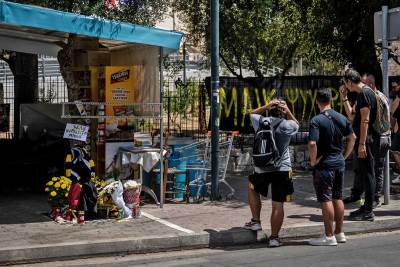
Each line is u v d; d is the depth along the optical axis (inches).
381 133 347.3
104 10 399.9
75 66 389.7
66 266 261.0
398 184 431.5
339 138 290.7
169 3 606.2
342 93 378.0
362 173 334.3
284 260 263.4
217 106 383.6
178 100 520.4
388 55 386.9
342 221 299.3
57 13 308.7
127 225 317.1
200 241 296.0
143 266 258.7
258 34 675.4
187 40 709.9
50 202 330.0
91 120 385.7
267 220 330.3
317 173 290.8
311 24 587.5
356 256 269.6
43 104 451.2
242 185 447.2
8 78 608.7
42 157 410.6
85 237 288.5
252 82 518.0
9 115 496.1
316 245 295.4
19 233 296.2
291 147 522.3
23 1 414.0
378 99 340.5
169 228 310.2
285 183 289.4
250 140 516.4
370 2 487.5
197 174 398.9
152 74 374.0
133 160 364.2
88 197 324.5
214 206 370.6
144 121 482.3
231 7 642.2
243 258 269.9
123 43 389.1
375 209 362.9
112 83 372.5
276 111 294.7
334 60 603.8
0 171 410.0
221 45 676.1
